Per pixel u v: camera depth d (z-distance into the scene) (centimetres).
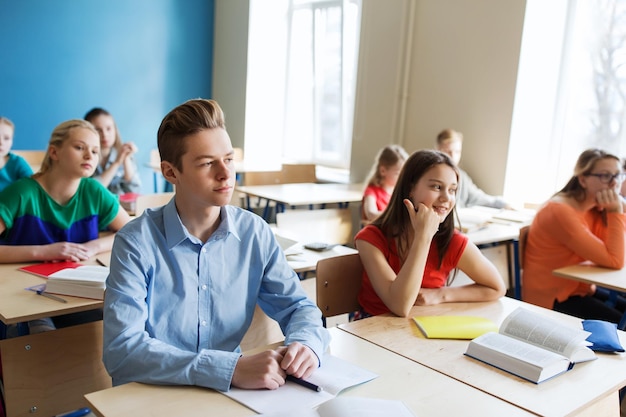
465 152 418
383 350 132
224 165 120
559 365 123
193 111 120
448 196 169
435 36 430
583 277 227
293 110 573
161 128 123
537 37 384
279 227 288
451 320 152
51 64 533
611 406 124
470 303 173
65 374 148
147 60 588
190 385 108
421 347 135
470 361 128
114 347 113
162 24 592
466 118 414
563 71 378
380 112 471
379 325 150
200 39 621
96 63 557
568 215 252
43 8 521
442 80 429
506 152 391
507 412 105
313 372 116
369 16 473
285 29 582
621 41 354
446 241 178
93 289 162
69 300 160
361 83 486
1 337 180
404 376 118
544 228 262
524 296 271
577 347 128
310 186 436
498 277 179
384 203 347
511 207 381
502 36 388
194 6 610
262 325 179
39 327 180
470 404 108
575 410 108
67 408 149
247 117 591
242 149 598
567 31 375
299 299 141
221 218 132
